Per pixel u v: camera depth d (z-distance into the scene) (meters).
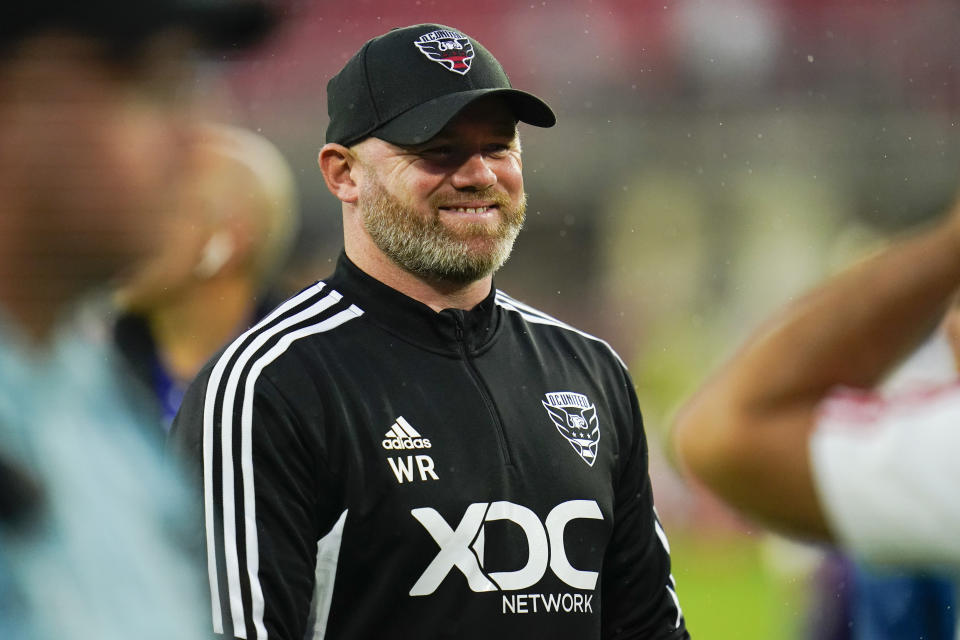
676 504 36.03
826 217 46.22
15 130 2.44
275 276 10.55
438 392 7.79
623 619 8.46
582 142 47.91
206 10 2.46
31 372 2.77
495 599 7.50
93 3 2.41
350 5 48.94
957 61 47.03
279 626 7.02
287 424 7.30
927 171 46.19
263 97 46.84
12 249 2.46
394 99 7.77
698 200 47.06
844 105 47.41
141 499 2.96
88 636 2.85
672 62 48.66
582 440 8.16
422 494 7.46
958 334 4.20
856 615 12.80
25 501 2.79
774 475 3.94
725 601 28.58
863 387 3.81
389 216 7.78
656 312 46.44
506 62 49.62
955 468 3.82
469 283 8.00
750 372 3.95
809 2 48.19
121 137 2.46
